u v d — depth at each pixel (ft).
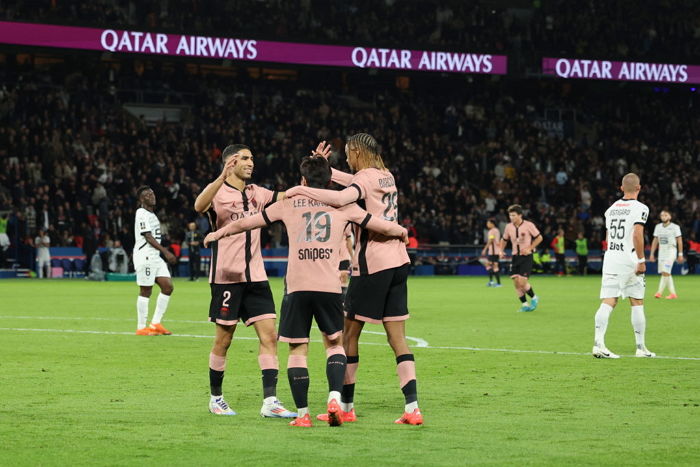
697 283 437.58
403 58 579.48
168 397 107.45
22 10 529.45
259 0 609.01
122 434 85.71
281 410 94.73
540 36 650.02
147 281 183.42
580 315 239.30
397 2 654.53
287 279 92.63
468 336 183.11
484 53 598.34
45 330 190.90
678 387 115.75
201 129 546.26
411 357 93.25
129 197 482.28
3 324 204.85
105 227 475.31
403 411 98.99
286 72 643.04
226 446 80.64
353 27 614.75
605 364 138.82
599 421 92.63
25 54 548.72
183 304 273.33
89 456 76.59
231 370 131.34
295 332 91.81
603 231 582.76
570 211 588.91
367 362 140.46
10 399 105.29
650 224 599.57
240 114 569.64
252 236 98.32
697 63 647.15
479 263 552.41
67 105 536.01
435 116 641.40
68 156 502.79
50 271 462.60
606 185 620.90
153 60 536.83
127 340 172.24
